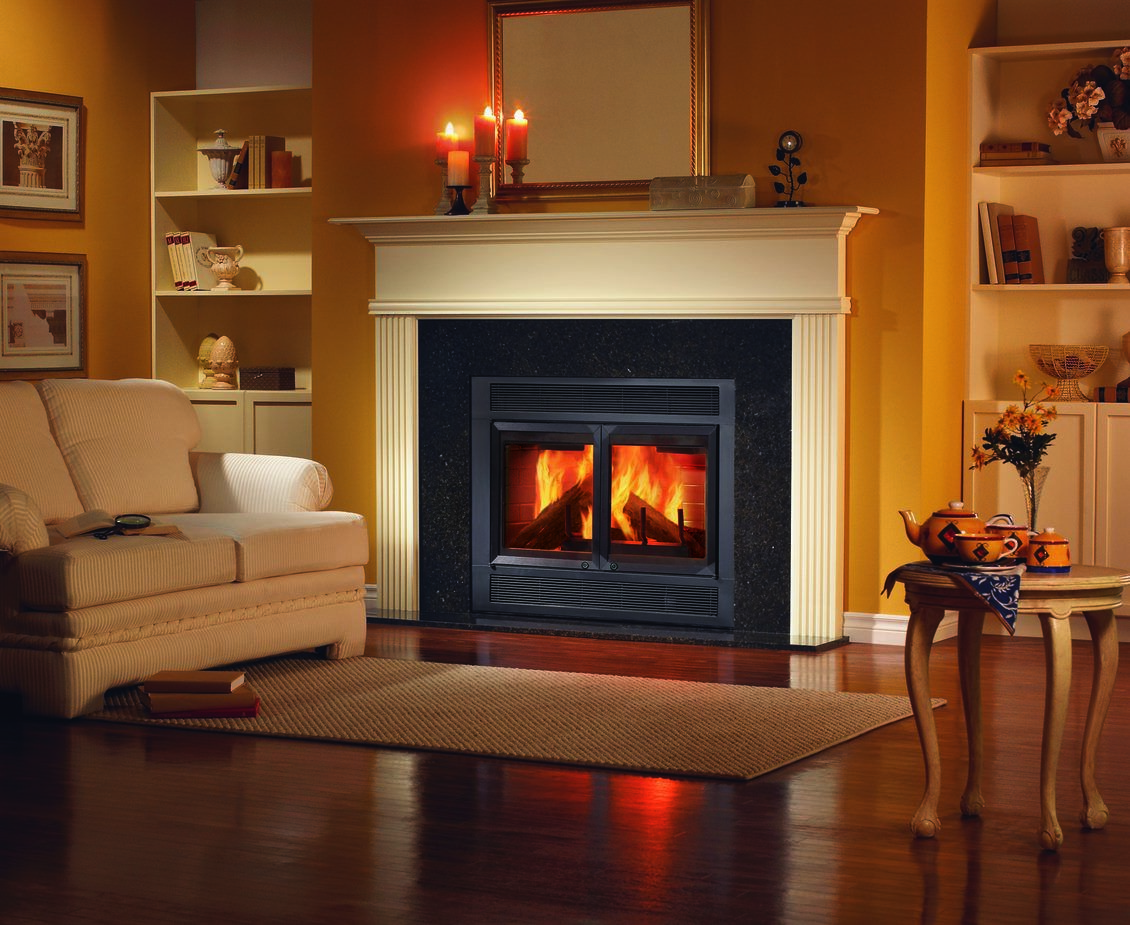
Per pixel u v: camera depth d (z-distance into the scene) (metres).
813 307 6.07
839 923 3.08
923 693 3.69
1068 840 3.63
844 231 6.05
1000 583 3.54
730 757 4.34
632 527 6.54
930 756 3.66
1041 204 6.59
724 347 6.29
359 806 3.92
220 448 7.46
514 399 6.67
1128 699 5.13
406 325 6.80
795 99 6.20
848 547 6.20
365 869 3.42
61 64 7.36
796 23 6.18
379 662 5.76
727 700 5.08
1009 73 6.62
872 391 6.11
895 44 6.02
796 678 5.46
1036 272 6.47
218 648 5.30
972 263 6.42
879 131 6.06
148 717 4.87
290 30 7.69
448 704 5.04
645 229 6.30
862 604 6.19
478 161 6.61
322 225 7.02
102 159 7.56
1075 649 6.05
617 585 6.53
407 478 6.84
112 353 7.64
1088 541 6.21
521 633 6.42
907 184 6.02
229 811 3.88
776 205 6.21
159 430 6.01
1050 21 6.57
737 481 6.30
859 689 5.28
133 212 7.72
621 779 4.17
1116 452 6.15
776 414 6.21
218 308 7.85
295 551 5.60
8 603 4.94
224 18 7.81
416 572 6.87
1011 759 4.35
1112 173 6.45
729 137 6.32
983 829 3.71
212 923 3.09
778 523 6.24
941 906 3.18
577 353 6.55
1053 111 6.34
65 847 3.59
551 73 6.58
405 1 6.84
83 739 4.64
